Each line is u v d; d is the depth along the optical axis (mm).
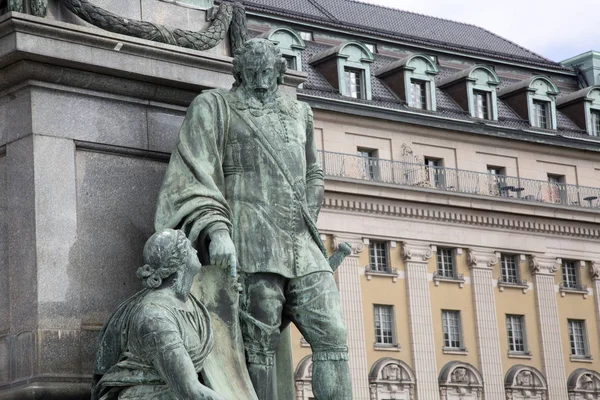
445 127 47750
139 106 6566
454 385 45594
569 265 50656
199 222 5902
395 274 45062
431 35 53594
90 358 6051
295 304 6246
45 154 6164
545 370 48500
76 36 6207
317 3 51062
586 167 51969
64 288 6074
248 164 6203
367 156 45750
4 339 6086
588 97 53062
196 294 5934
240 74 6348
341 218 44031
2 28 6070
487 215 48000
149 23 6551
